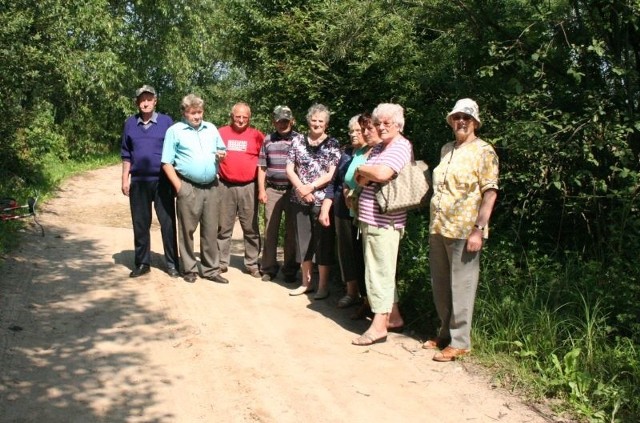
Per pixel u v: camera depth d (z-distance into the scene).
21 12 10.34
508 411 4.08
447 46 6.54
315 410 4.03
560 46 5.61
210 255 6.91
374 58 8.02
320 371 4.63
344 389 4.34
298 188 6.37
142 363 4.65
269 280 7.12
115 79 19.67
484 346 4.90
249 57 11.95
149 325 5.44
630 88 5.41
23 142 13.43
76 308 5.78
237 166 7.06
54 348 4.84
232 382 4.39
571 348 4.54
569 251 5.64
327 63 8.94
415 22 6.98
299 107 9.83
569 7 5.67
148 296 6.24
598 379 4.25
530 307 5.05
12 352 4.70
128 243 8.70
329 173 6.38
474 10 5.99
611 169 5.32
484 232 4.61
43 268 7.09
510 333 4.90
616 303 4.90
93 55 18.23
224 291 6.58
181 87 26.88
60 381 4.28
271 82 10.30
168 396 4.15
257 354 4.91
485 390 4.37
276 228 7.06
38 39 10.89
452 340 4.86
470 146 4.70
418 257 5.93
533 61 5.64
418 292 5.80
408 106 7.55
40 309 5.69
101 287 6.47
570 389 4.26
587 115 5.34
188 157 6.59
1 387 4.13
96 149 22.33
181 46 24.55
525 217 6.02
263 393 4.24
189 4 24.20
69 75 15.49
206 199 6.79
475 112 4.65
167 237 6.95
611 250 5.44
